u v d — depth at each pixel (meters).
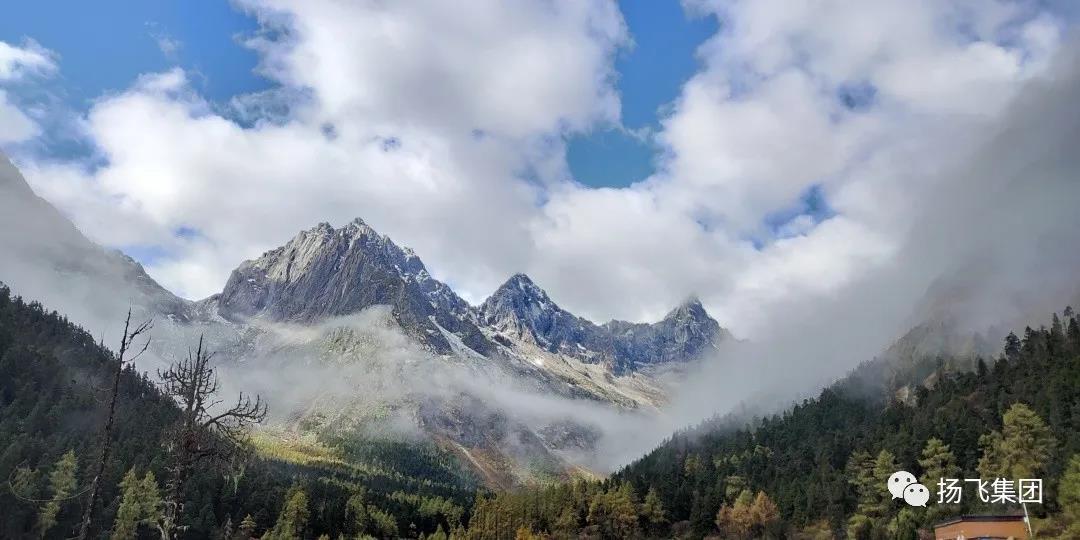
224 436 46.66
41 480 167.12
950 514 138.38
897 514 153.38
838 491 174.75
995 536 115.62
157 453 195.75
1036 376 184.00
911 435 185.75
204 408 46.91
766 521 180.38
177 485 45.00
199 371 46.84
